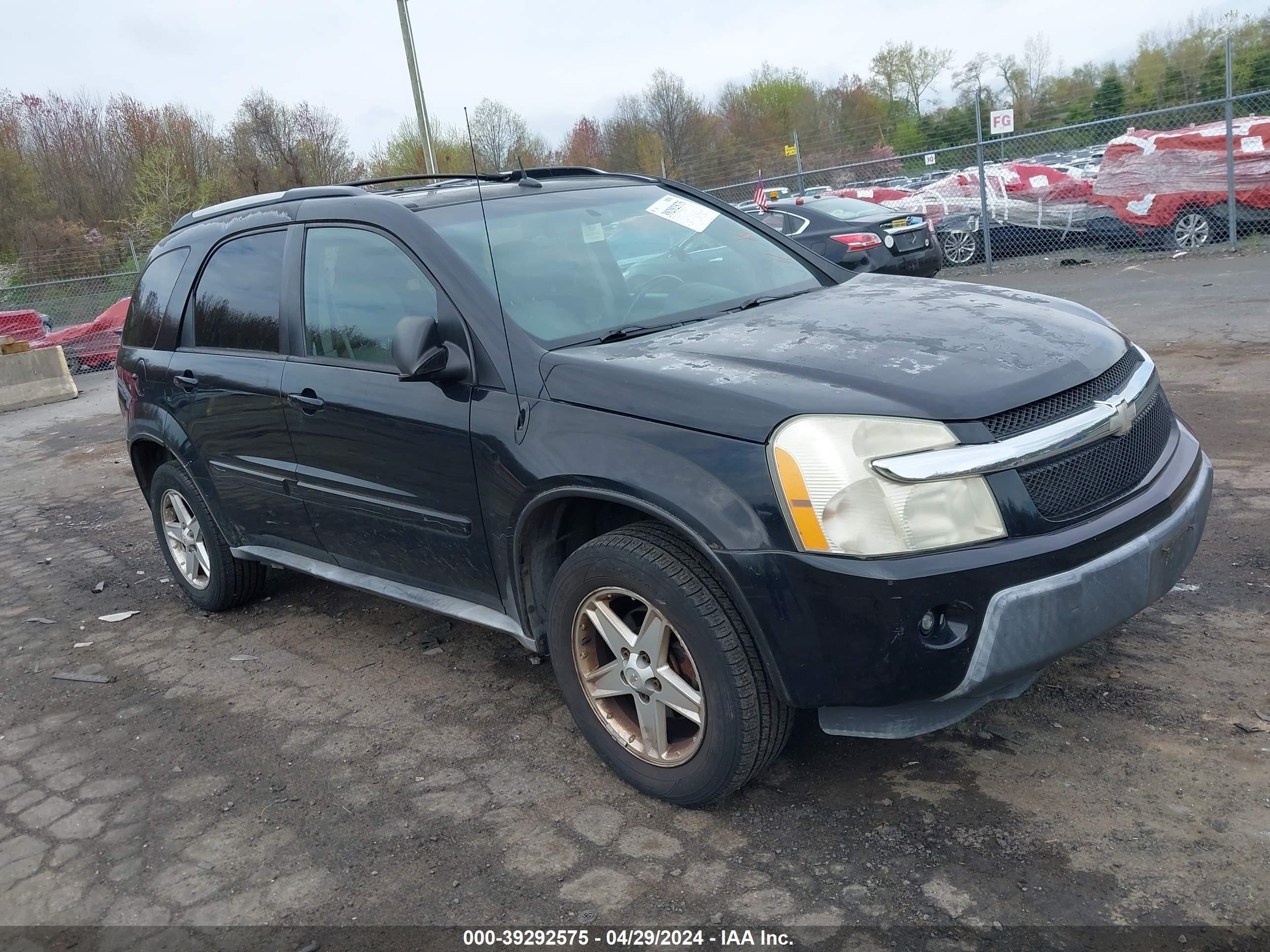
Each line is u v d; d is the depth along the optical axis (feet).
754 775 9.12
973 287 11.71
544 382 9.73
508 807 9.95
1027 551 7.92
